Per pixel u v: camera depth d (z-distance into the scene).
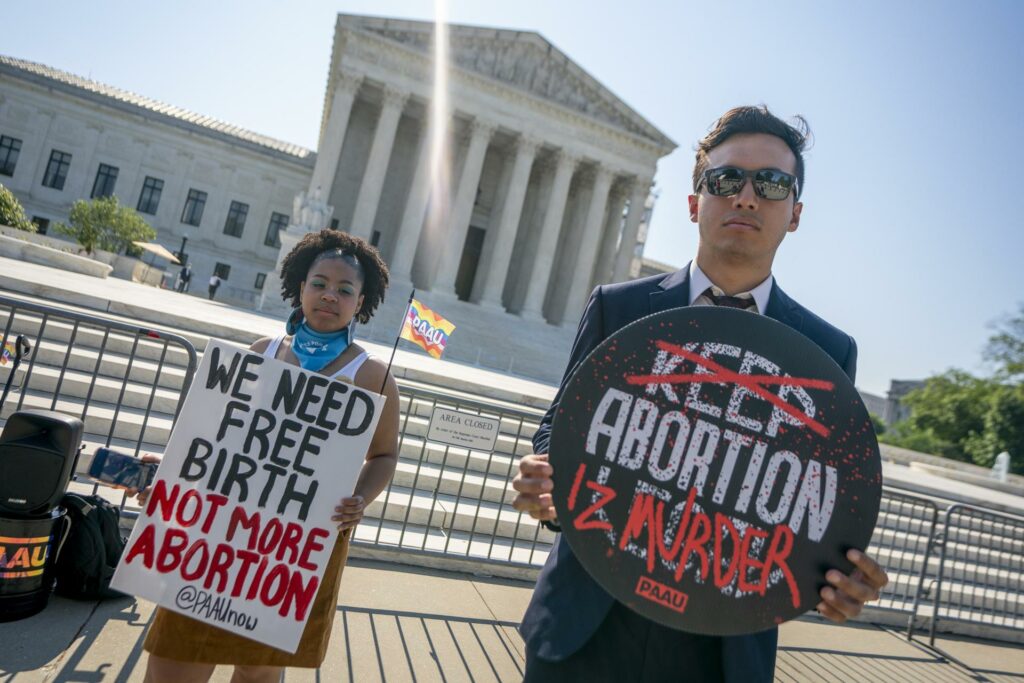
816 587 1.75
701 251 2.13
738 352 1.85
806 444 1.80
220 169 53.47
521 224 49.28
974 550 10.52
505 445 8.06
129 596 4.04
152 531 2.29
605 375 1.82
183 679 2.27
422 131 44.09
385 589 4.98
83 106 51.03
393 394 2.58
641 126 45.19
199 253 52.72
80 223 36.72
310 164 54.19
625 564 1.74
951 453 51.47
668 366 1.84
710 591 1.74
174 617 2.28
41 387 6.80
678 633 1.89
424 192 40.66
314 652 2.36
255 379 2.40
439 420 5.57
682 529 1.76
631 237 45.06
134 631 3.65
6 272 11.59
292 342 2.57
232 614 2.27
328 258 2.52
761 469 1.79
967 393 53.47
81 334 8.08
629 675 1.89
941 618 7.14
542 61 43.41
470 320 37.12
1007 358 53.34
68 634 3.48
